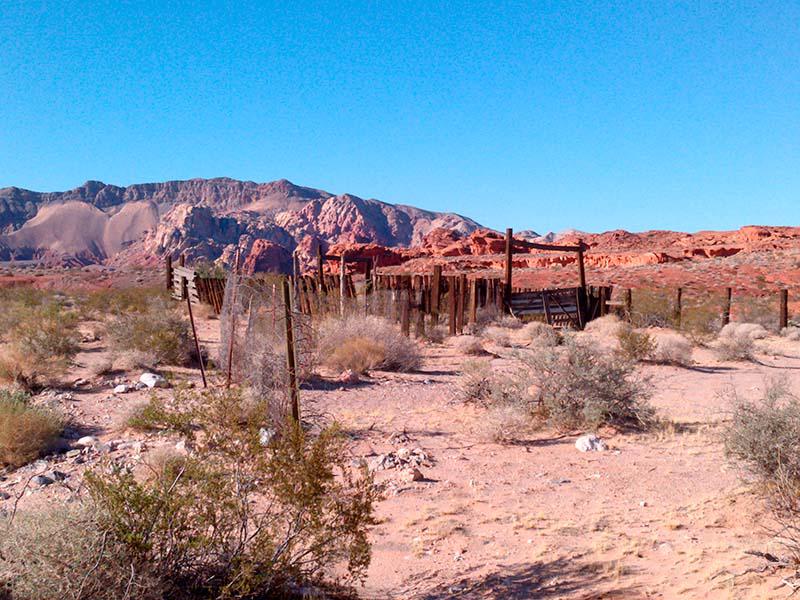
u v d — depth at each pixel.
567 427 11.28
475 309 28.59
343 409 12.67
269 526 5.18
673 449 10.01
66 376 14.69
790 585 4.96
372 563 6.05
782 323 32.41
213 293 32.53
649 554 6.02
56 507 4.45
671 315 30.03
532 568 5.83
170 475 4.90
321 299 23.31
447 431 11.20
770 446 7.07
